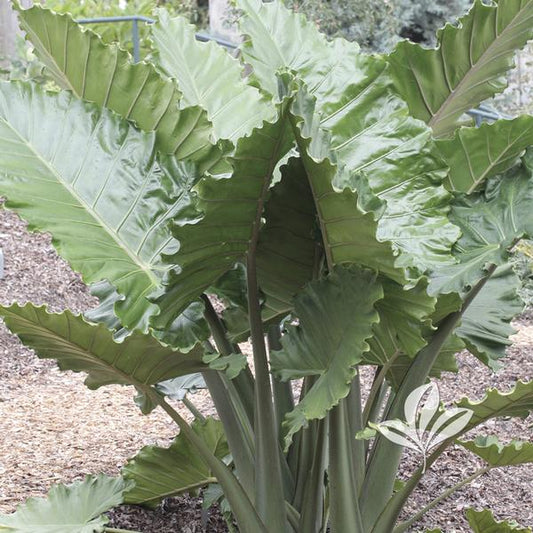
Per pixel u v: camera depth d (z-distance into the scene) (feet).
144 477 10.98
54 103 8.54
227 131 10.06
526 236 8.22
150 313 7.74
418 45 9.57
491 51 9.50
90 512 9.73
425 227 8.20
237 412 9.43
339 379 7.29
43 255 23.12
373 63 9.18
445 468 14.60
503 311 9.86
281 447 9.49
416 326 7.69
